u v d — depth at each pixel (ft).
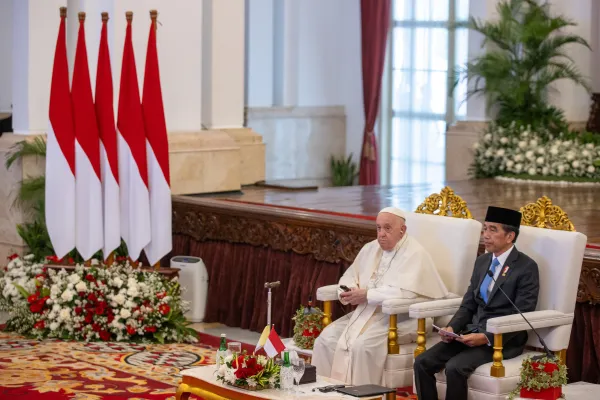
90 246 33.88
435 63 63.10
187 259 36.96
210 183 42.16
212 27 44.19
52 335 32.63
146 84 34.17
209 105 44.50
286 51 64.39
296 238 33.68
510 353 23.11
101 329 32.50
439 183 50.19
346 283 27.02
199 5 41.81
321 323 27.25
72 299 32.81
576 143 51.75
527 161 52.16
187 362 29.73
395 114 65.87
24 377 27.48
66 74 33.73
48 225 34.06
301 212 33.86
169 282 34.04
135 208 33.94
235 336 34.58
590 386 23.30
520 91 52.54
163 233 34.42
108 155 33.81
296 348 27.09
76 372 28.14
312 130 65.92
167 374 28.12
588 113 57.88
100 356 30.25
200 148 41.65
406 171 65.46
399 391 26.58
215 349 31.89
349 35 66.80
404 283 25.27
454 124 56.90
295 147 65.16
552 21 53.42
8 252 39.68
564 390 22.72
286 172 64.85
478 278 23.99
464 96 61.16
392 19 65.41
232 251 36.37
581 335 26.50
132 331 32.12
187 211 37.93
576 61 57.21
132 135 33.86
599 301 25.82
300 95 65.41
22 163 38.78
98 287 32.81
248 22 62.90
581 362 26.58
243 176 45.80
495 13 55.52
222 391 21.57
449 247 25.86
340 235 32.14
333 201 40.09
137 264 34.94
